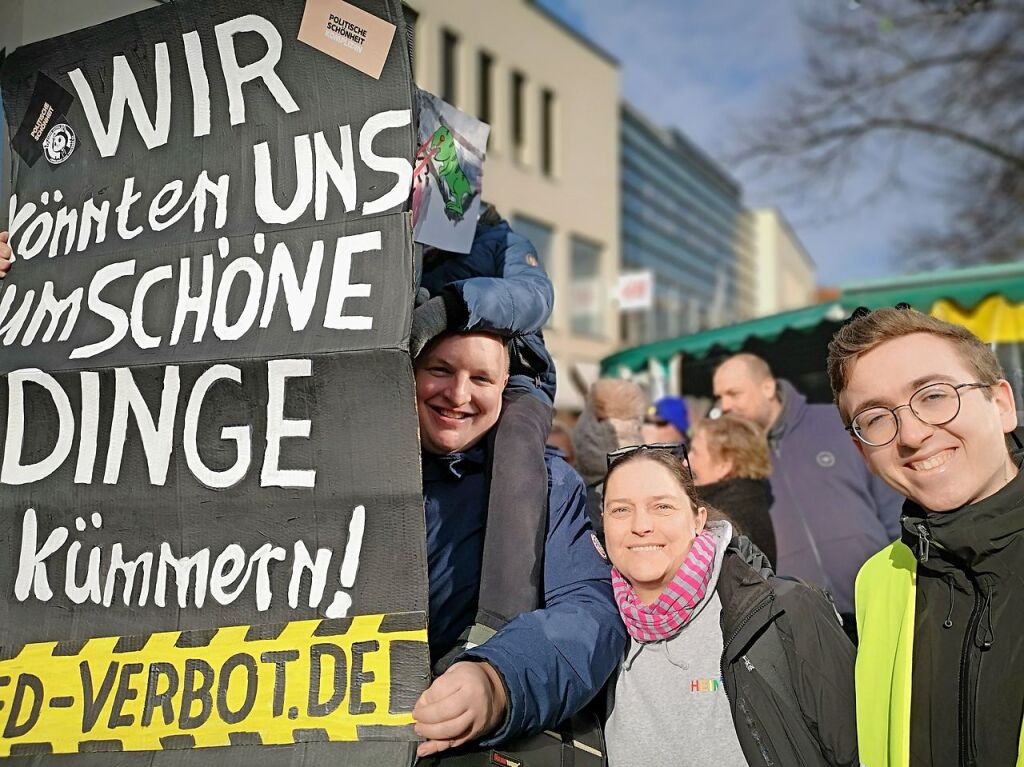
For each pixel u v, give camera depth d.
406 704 1.45
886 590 1.70
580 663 1.62
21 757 1.60
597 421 3.07
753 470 2.87
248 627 1.55
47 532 1.70
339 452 1.51
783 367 4.79
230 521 1.58
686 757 1.73
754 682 1.72
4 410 1.75
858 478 3.30
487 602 1.72
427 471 1.88
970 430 1.50
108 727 1.58
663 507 1.81
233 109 1.68
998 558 1.47
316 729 1.47
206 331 1.62
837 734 1.68
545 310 1.91
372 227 1.54
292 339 1.55
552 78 17.91
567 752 1.67
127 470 1.65
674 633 1.82
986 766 1.44
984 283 4.34
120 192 1.77
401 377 1.47
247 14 1.66
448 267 2.17
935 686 1.52
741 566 1.85
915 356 1.55
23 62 1.86
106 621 1.64
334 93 1.60
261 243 1.62
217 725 1.52
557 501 1.89
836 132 11.37
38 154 1.85
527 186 16.97
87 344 1.72
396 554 1.49
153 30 1.73
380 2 1.56
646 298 11.56
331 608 1.51
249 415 1.57
